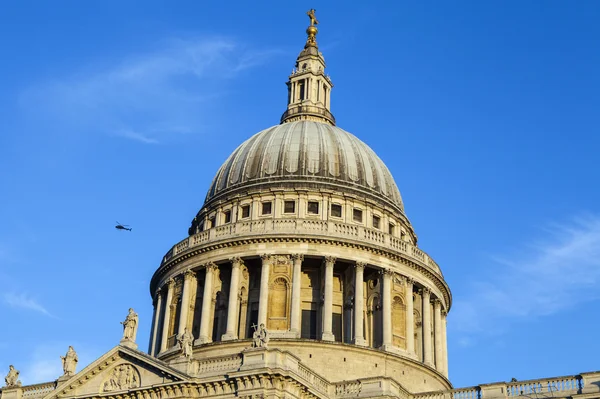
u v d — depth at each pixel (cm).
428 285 10494
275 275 9912
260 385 7388
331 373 9125
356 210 10644
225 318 10019
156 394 7806
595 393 7488
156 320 10756
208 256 10256
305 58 12600
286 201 10588
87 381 8269
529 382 7869
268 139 11369
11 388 8950
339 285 10125
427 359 10050
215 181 11481
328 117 12181
